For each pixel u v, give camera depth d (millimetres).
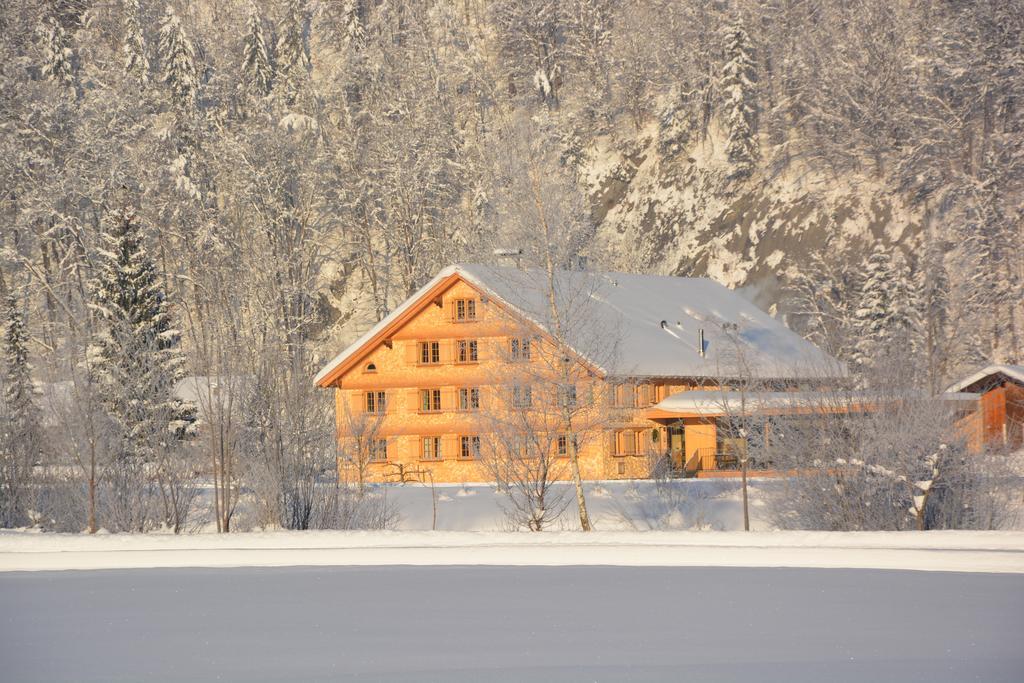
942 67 173125
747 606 37156
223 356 73875
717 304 126562
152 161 181000
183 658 31000
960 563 45469
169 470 70938
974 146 173000
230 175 178750
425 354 109938
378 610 37781
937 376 70625
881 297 138125
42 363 81000
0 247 165875
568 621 35188
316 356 157625
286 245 171625
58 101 182125
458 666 29359
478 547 53281
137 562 51719
